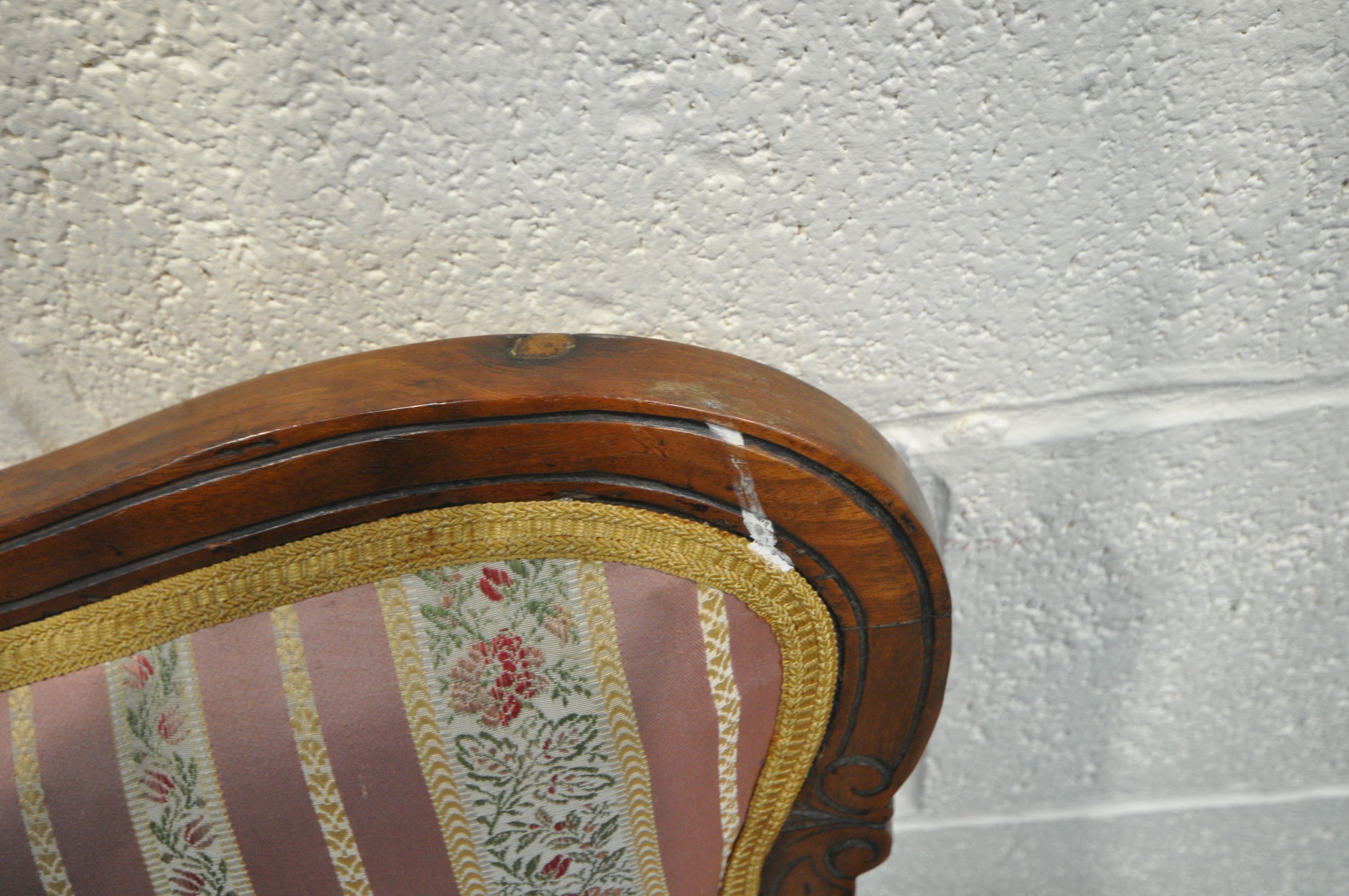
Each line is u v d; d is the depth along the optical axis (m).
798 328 0.41
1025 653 0.56
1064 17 0.33
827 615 0.31
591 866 0.35
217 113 0.34
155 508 0.27
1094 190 0.37
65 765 0.29
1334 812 0.66
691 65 0.34
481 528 0.29
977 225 0.38
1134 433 0.45
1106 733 0.61
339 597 0.29
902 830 0.68
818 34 0.33
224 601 0.28
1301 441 0.46
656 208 0.37
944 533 0.50
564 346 0.30
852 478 0.28
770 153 0.36
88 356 0.41
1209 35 0.34
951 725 0.60
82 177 0.35
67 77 0.32
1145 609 0.53
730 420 0.27
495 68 0.33
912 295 0.40
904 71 0.34
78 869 0.30
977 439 0.46
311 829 0.31
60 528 0.27
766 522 0.29
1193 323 0.42
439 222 0.37
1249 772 0.64
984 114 0.35
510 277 0.39
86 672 0.29
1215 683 0.58
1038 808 0.66
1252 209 0.38
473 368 0.29
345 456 0.27
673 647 0.31
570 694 0.31
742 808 0.36
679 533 0.29
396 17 0.32
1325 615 0.54
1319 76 0.35
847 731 0.35
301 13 0.32
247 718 0.29
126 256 0.37
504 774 0.32
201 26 0.32
